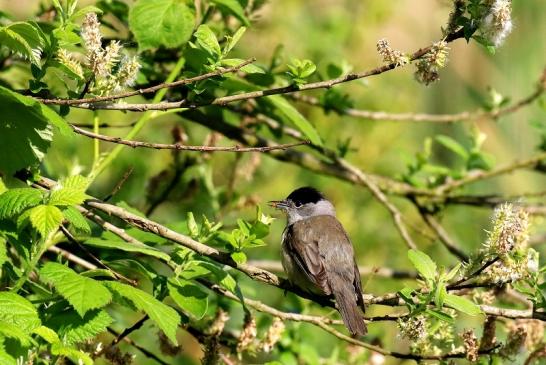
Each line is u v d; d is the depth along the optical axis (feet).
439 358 28.19
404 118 43.78
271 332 30.35
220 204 41.60
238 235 26.53
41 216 22.58
